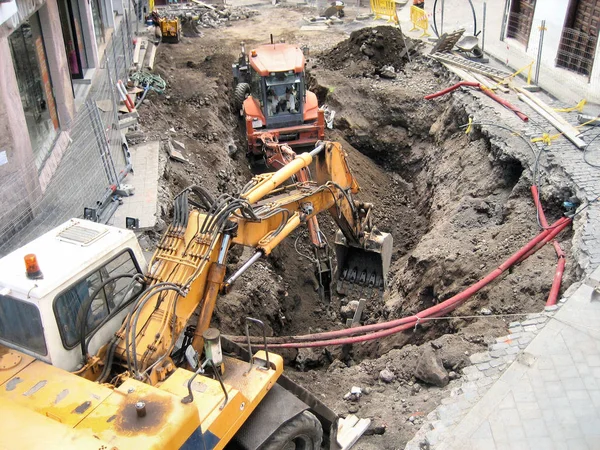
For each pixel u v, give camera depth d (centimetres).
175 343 705
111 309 670
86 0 1877
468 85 1784
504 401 745
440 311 1062
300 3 3412
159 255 745
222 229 754
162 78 2003
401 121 1955
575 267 992
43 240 660
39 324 584
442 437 712
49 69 1474
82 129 1238
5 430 507
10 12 1047
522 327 878
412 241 1627
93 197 1227
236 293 1252
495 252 1170
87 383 569
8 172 1097
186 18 2792
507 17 2205
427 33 2481
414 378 948
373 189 1850
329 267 1344
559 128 1444
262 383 684
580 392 751
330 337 1082
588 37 1719
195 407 547
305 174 1205
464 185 1484
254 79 1847
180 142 1653
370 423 855
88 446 490
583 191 1161
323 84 2112
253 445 656
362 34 2234
